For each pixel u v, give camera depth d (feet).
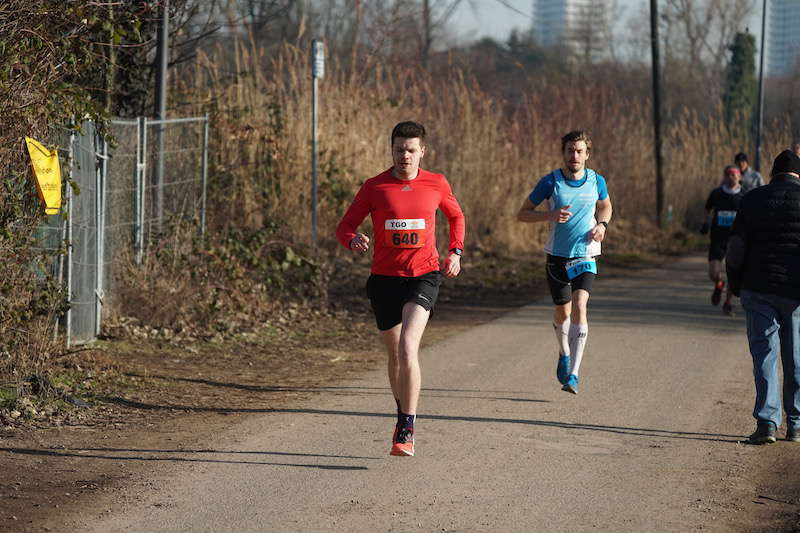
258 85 104.42
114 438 42.37
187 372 56.65
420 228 39.86
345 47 171.53
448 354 64.95
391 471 38.58
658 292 101.96
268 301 80.02
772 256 44.29
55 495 34.76
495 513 33.94
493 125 133.59
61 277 56.08
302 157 102.37
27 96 49.49
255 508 33.94
